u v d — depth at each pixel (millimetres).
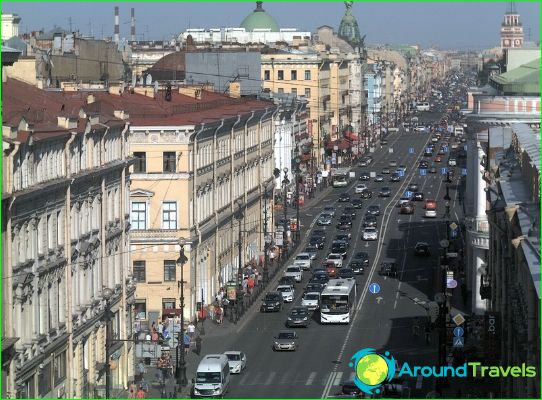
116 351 87688
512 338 69312
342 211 187750
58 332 75000
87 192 82438
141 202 113812
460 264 129625
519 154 84188
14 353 66188
